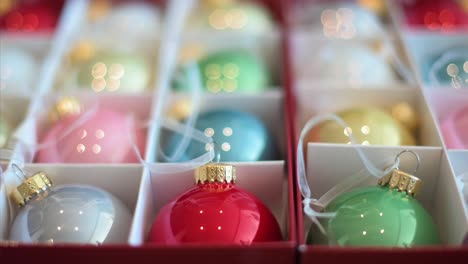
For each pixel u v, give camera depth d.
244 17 0.53
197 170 0.39
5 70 0.49
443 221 0.40
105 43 0.52
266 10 0.57
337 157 0.41
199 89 0.48
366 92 0.47
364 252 0.34
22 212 0.38
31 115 0.45
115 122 0.44
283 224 0.41
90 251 0.35
